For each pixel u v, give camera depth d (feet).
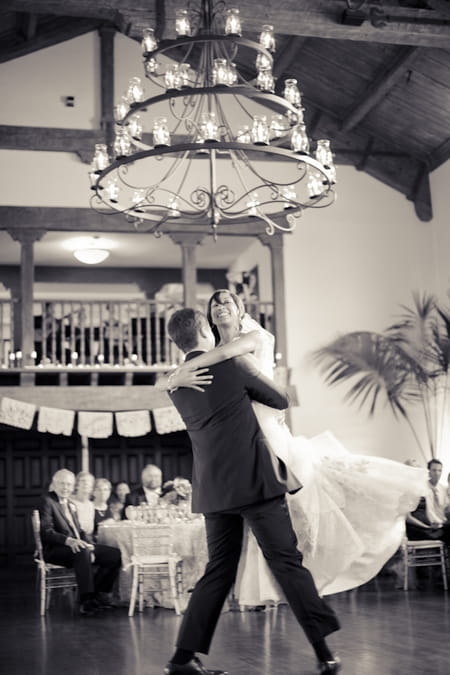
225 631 18.75
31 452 43.24
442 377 40.81
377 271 42.27
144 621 21.63
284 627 19.04
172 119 41.29
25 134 39.88
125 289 52.75
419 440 41.01
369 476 13.41
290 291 41.37
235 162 21.77
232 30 18.89
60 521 24.77
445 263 41.98
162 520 25.80
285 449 12.94
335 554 12.79
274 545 11.45
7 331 50.98
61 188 39.99
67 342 41.45
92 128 40.52
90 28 41.06
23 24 39.55
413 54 35.14
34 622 22.13
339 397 40.75
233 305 12.93
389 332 41.83
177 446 44.68
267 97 18.97
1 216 39.14
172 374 12.15
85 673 14.16
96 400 38.11
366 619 19.99
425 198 42.98
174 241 40.37
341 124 41.88
